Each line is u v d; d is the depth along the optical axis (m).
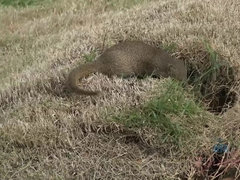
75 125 2.56
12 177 2.41
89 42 3.13
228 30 2.98
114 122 2.52
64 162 2.44
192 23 3.13
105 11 4.05
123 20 3.38
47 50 3.34
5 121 2.65
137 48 2.73
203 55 2.79
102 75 2.74
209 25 3.04
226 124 2.47
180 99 2.56
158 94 2.59
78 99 2.67
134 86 2.67
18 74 3.07
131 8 3.75
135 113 2.52
